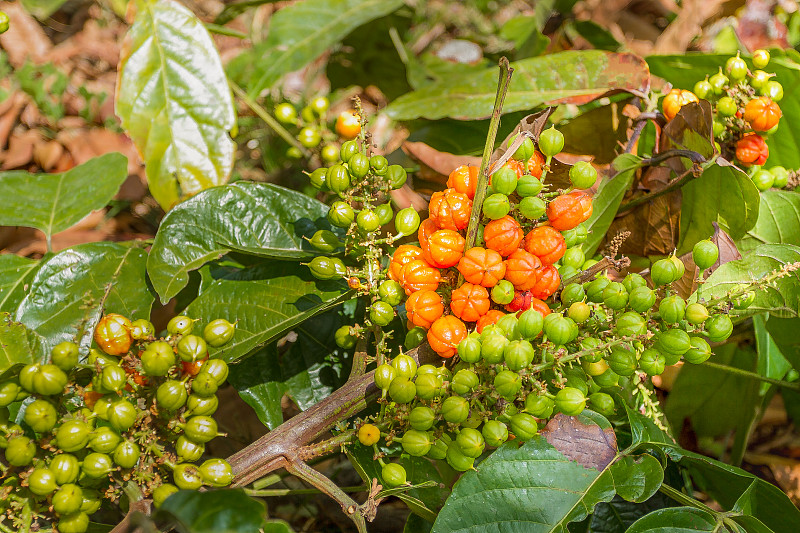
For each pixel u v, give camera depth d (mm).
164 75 631
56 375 421
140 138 627
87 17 1103
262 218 554
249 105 731
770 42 865
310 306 527
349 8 804
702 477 550
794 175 593
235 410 672
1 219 601
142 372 437
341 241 527
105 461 421
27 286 532
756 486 478
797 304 507
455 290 446
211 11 1108
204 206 544
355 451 481
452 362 459
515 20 961
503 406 437
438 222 454
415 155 660
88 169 650
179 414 439
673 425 632
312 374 547
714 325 436
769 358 586
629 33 994
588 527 515
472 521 447
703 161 518
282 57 757
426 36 1081
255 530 397
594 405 468
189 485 424
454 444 440
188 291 608
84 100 954
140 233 831
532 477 457
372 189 491
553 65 626
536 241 439
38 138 915
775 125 544
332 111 972
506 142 448
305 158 740
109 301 536
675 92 562
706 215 544
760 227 570
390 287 469
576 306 442
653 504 522
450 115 628
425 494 484
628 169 544
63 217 617
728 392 620
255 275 551
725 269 503
